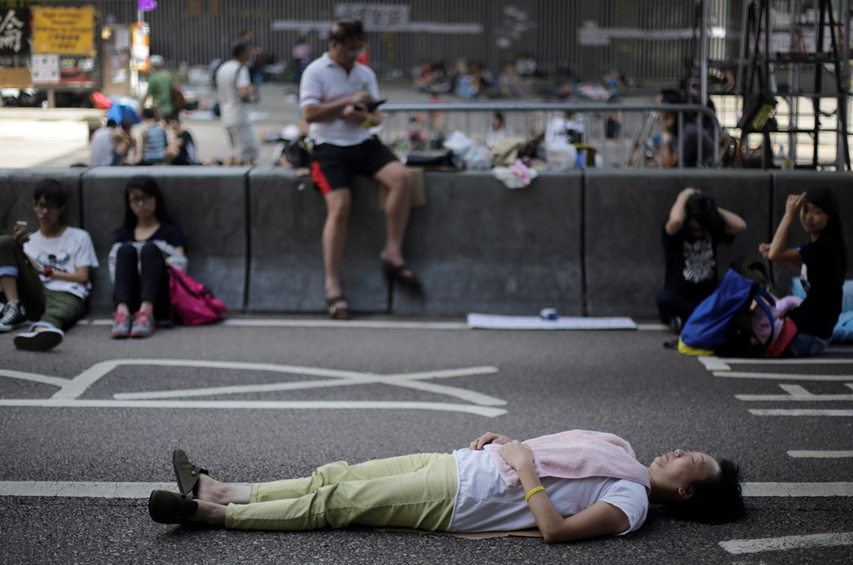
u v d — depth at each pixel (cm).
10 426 518
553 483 385
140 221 786
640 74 4097
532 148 853
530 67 3988
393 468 402
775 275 804
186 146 1126
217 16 4003
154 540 382
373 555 372
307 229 820
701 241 744
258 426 530
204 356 677
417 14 4125
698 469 400
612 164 1317
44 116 1695
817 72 929
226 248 822
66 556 367
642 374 648
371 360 678
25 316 742
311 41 4053
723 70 1112
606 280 813
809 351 693
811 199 681
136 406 561
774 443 512
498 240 820
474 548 379
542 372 652
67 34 1650
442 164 837
